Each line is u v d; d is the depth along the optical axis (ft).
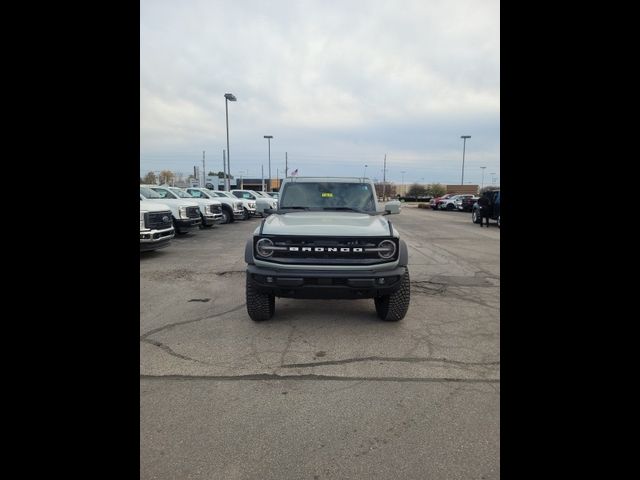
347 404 9.35
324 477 6.93
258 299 14.65
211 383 10.37
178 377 10.69
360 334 14.06
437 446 7.76
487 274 25.39
